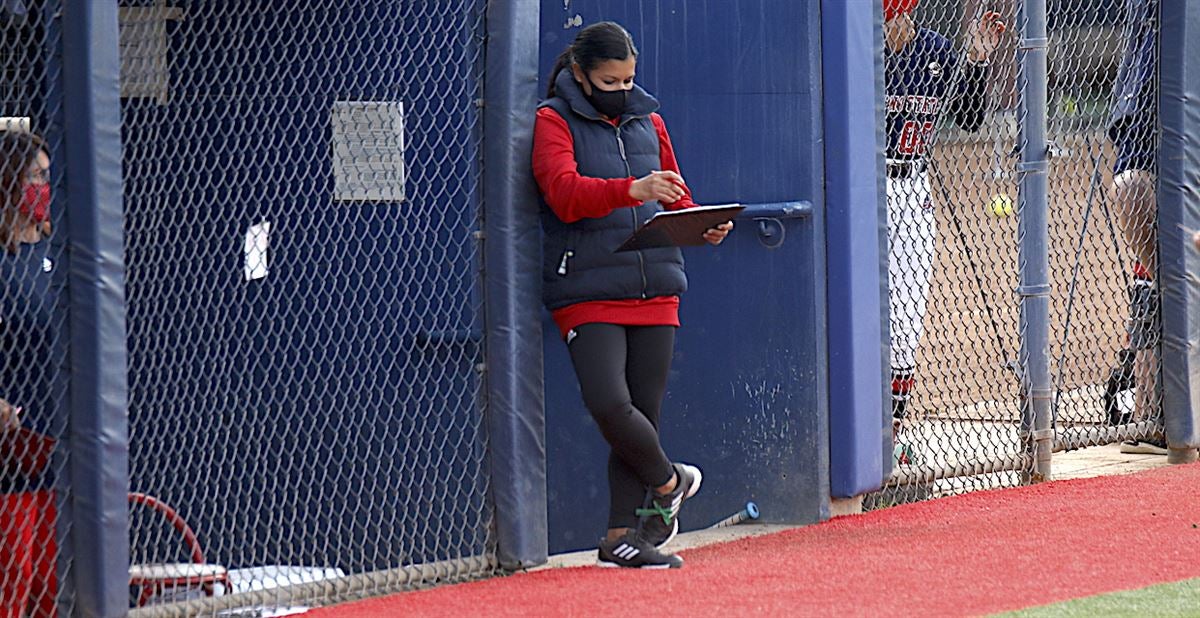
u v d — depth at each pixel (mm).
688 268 23219
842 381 22719
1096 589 17016
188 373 19906
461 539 19234
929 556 19297
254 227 20844
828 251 22688
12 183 16016
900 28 25234
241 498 20562
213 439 20469
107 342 15852
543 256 19484
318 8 20578
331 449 20031
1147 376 28750
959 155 27203
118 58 15906
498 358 19094
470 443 19438
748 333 22938
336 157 20516
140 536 19203
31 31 16328
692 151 22984
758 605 16391
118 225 15938
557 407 23641
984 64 25906
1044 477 25891
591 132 19047
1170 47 28078
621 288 18688
